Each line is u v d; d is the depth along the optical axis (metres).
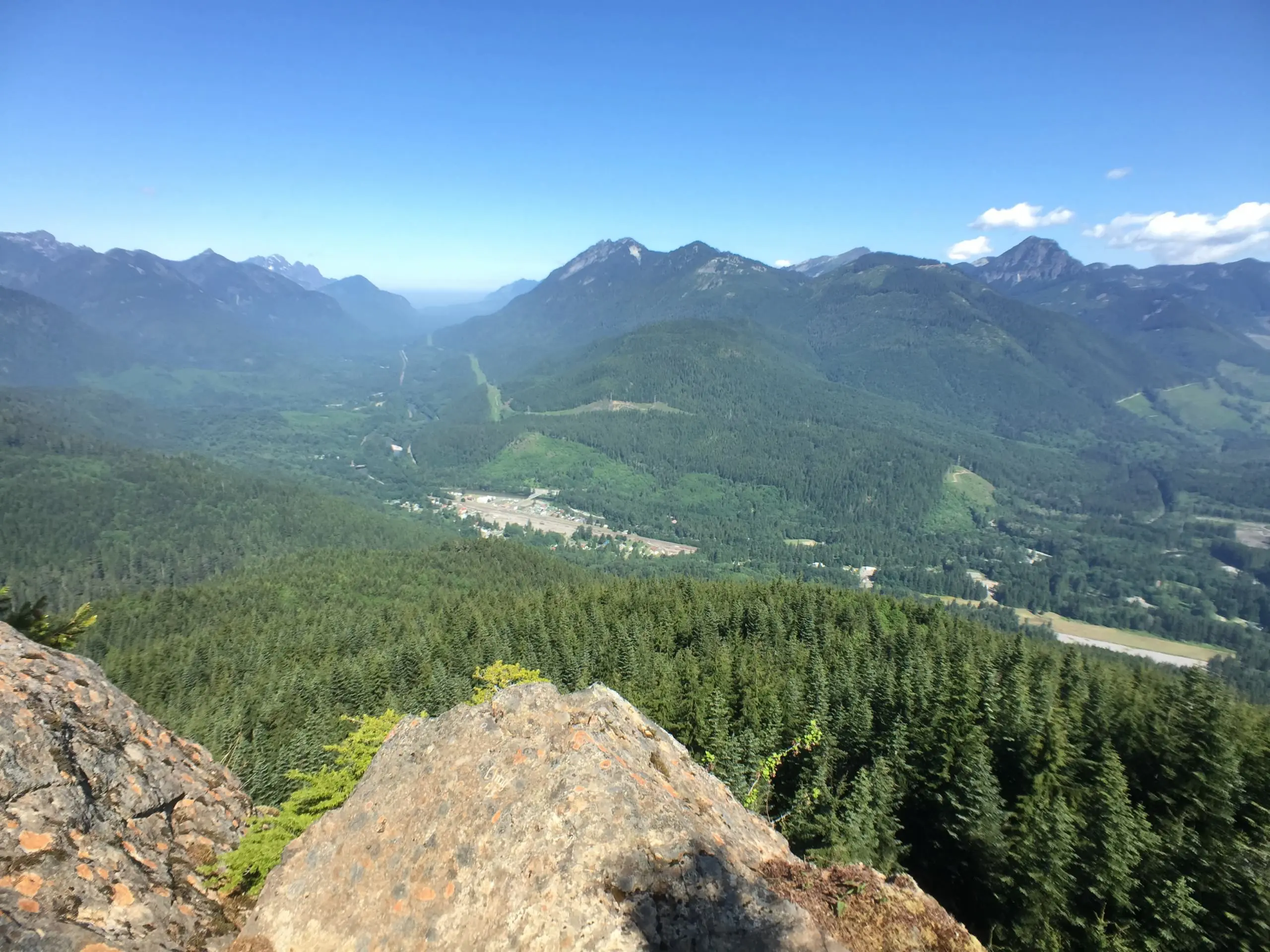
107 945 8.88
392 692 70.31
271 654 100.50
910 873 34.22
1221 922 26.34
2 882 8.70
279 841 12.62
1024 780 36.84
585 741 12.37
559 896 9.61
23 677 12.25
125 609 128.12
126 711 13.77
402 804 12.09
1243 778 34.28
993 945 29.56
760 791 33.78
